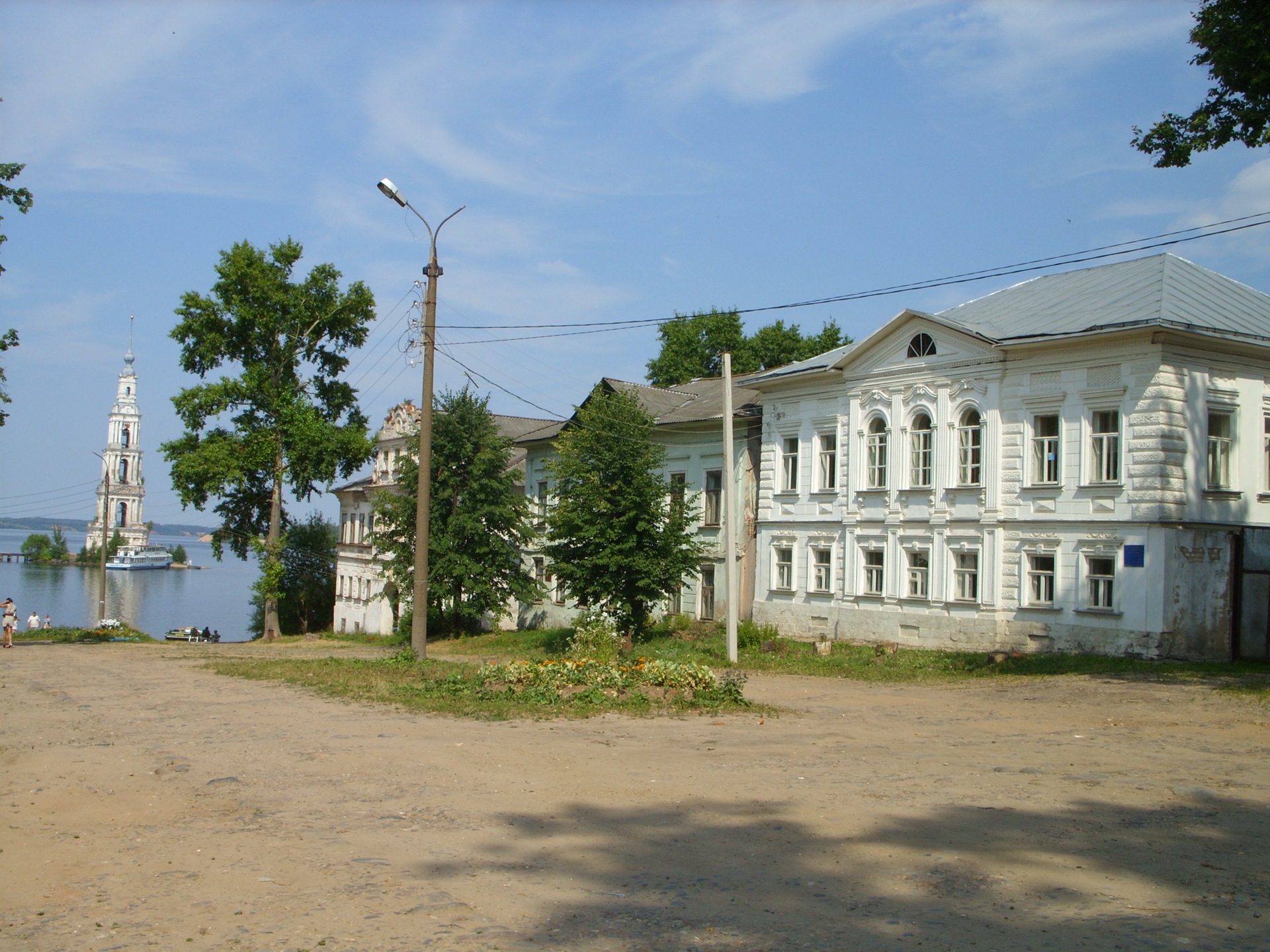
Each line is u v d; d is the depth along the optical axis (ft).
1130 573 78.74
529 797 31.83
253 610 286.05
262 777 34.86
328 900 21.79
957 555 92.79
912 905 21.21
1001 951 18.52
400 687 61.46
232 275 151.84
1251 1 59.26
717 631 114.11
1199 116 63.05
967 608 90.89
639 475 108.06
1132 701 56.80
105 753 39.24
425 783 33.94
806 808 29.86
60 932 19.85
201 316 152.25
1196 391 79.92
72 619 251.60
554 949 18.86
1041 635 84.74
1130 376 79.77
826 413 107.34
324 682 65.67
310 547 223.71
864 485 102.27
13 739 42.55
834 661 88.12
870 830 27.25
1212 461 81.71
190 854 25.41
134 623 251.19
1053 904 21.24
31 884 22.98
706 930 19.80
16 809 30.17
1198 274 90.89
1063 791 32.04
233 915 20.83
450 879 23.30
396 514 138.72
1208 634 78.89
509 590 141.28
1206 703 55.06
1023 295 99.60
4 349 104.12
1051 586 84.89
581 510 108.47
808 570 108.37
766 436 114.83
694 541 116.98
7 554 647.56
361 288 162.71
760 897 21.86
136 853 25.53
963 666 81.97
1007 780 33.81
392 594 150.82
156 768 36.32
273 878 23.39
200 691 61.62
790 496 111.24
